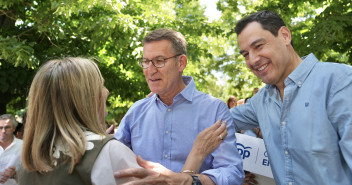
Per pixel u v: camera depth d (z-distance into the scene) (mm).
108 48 7891
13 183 4074
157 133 2049
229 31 8211
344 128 1718
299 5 7484
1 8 6781
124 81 8117
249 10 8680
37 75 1399
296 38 7102
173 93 2035
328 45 6555
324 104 1787
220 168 1827
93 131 1368
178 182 1531
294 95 1903
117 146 1346
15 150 4250
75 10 5863
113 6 5828
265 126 2072
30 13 7031
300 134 1848
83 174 1246
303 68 1885
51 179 1273
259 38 1879
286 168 1921
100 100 1475
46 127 1338
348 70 1771
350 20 6371
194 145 1816
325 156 1760
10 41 5484
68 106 1346
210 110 2021
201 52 7832
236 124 2332
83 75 1392
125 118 2184
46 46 7305
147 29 6855
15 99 7660
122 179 1324
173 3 8508
